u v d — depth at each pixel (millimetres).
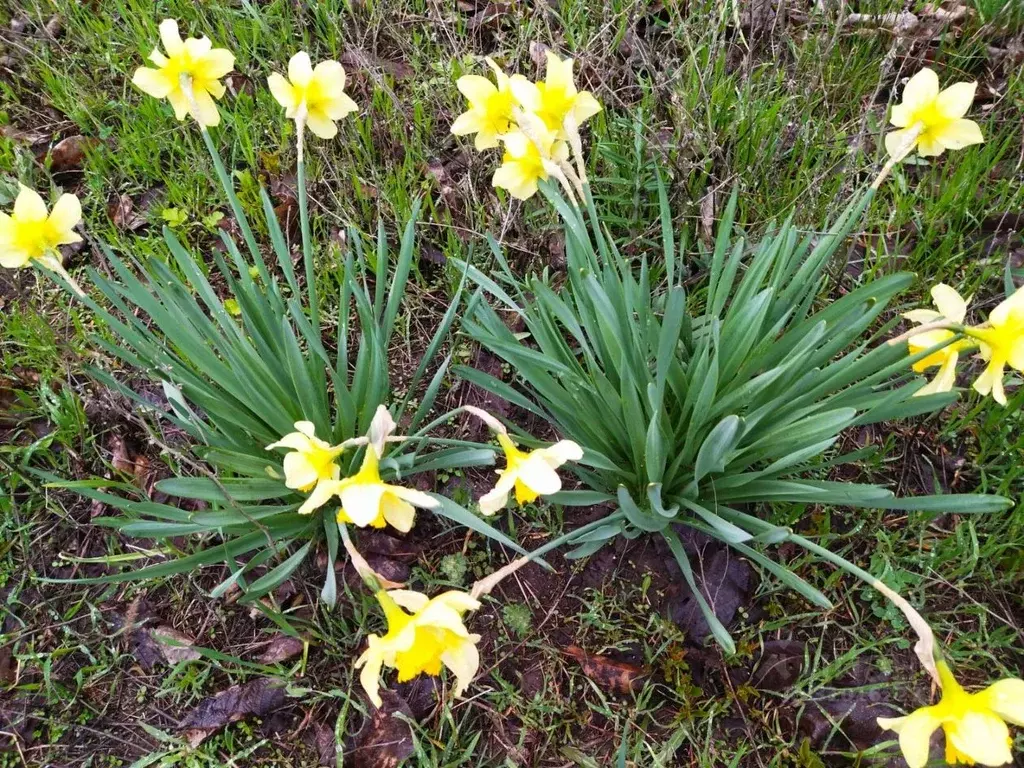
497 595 898
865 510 917
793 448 790
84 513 963
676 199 1108
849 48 1293
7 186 1174
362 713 829
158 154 1229
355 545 910
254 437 900
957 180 1086
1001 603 860
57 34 1424
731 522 812
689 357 922
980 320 1049
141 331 928
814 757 780
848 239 1101
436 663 620
